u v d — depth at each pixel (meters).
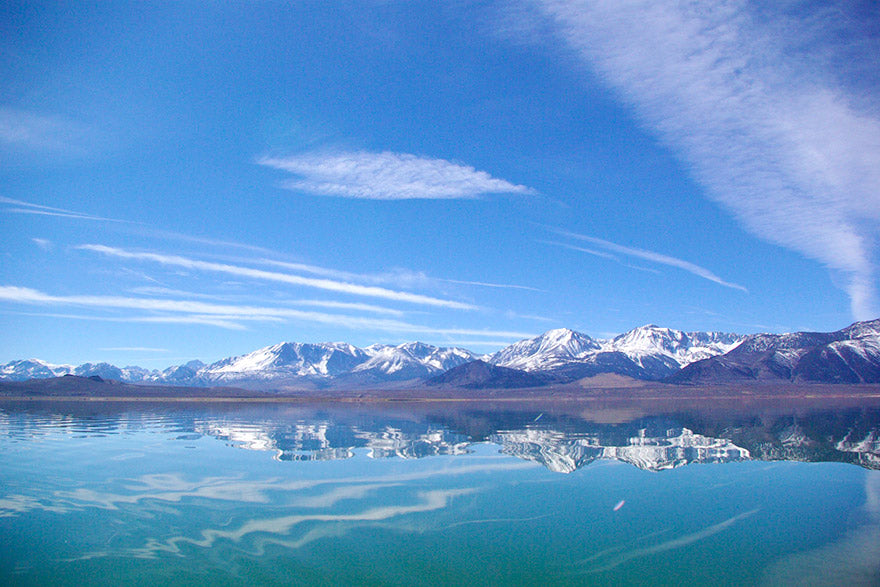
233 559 20.00
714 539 22.66
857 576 18.91
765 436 58.06
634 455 43.75
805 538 22.67
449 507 26.98
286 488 30.66
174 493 29.31
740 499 29.05
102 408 112.81
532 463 39.38
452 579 18.39
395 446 48.97
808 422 76.69
